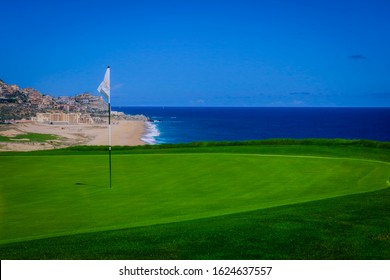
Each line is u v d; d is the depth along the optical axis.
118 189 21.41
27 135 117.19
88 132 138.50
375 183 23.28
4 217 16.48
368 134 160.38
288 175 25.28
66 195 20.17
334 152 36.41
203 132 162.62
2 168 27.97
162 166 28.31
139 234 13.16
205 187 21.78
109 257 11.36
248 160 30.50
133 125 193.00
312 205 16.64
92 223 15.58
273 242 12.23
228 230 13.28
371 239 12.41
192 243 12.24
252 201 18.84
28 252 11.82
